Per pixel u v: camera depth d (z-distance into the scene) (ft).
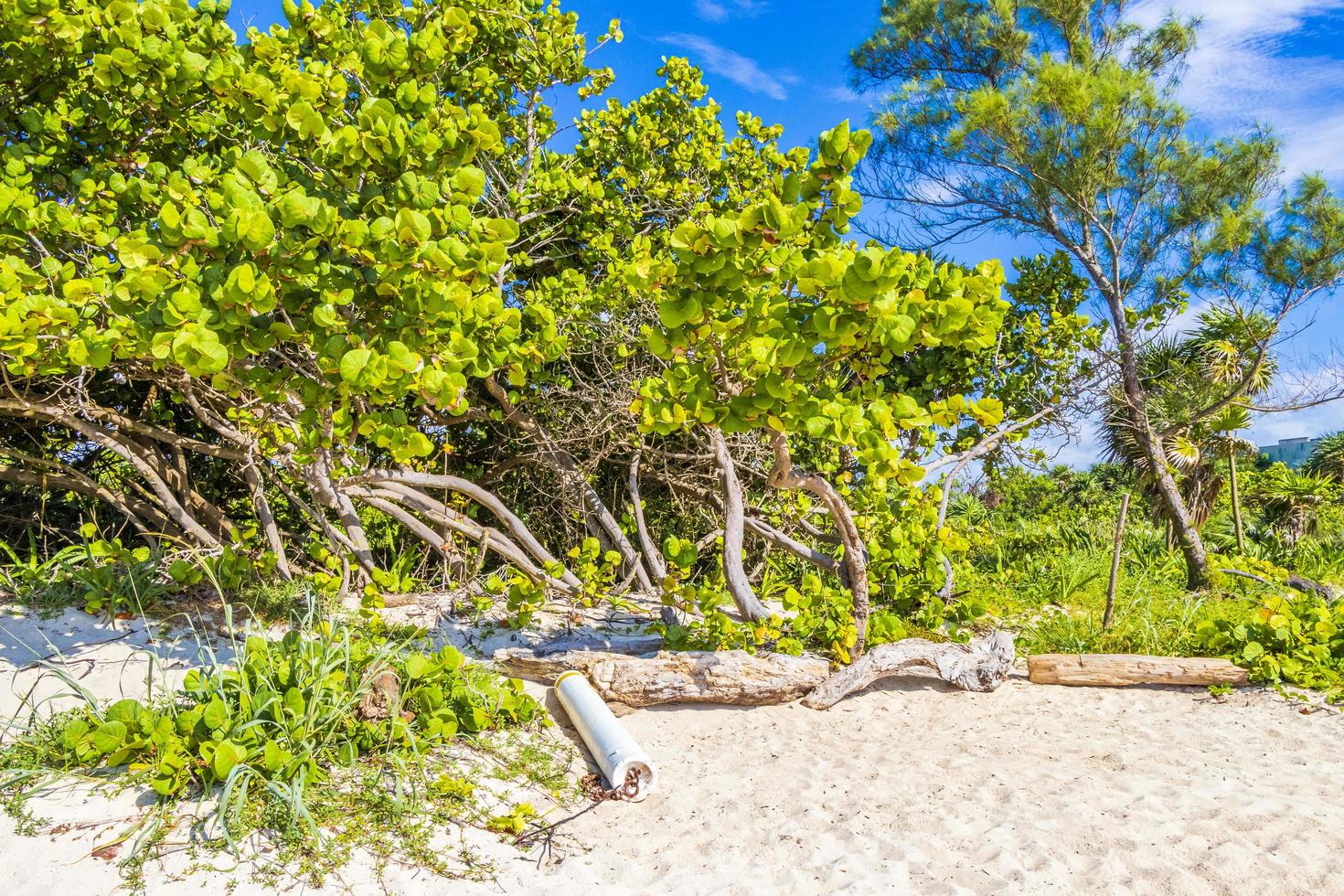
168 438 20.52
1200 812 12.21
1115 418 37.09
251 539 21.72
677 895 10.36
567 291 24.41
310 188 15.28
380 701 13.46
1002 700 18.63
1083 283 36.40
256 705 12.10
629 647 19.33
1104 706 18.28
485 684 15.26
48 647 15.20
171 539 21.22
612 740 14.05
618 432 26.40
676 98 29.48
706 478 29.48
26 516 23.41
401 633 18.66
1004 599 27.96
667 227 28.19
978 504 47.73
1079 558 32.96
